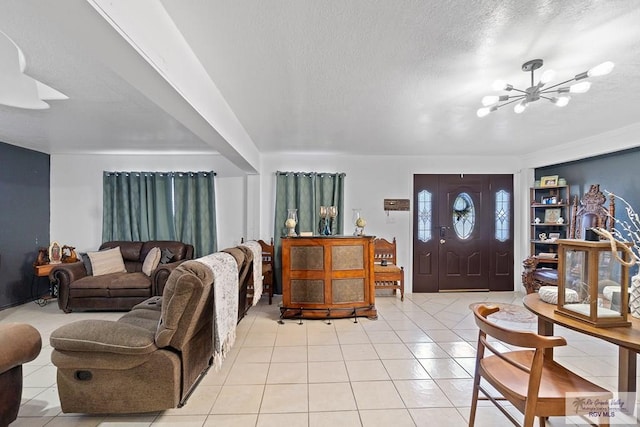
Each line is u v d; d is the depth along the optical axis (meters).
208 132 2.65
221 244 5.48
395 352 3.09
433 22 1.71
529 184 5.37
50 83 2.49
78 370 2.04
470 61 2.14
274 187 5.44
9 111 3.13
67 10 1.12
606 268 1.60
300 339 3.40
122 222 5.21
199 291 2.08
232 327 2.67
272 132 3.97
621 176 4.08
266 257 5.29
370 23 1.72
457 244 5.51
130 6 1.32
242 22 1.71
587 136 4.11
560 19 1.67
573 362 2.87
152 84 1.70
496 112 3.18
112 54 1.42
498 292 5.49
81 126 3.67
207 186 5.35
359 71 2.29
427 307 4.61
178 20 1.69
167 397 2.07
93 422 2.05
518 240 5.52
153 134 4.05
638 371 2.69
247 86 2.54
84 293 4.25
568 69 2.25
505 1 1.54
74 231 5.27
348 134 4.07
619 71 2.26
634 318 1.67
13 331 1.86
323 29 1.77
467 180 5.49
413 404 2.26
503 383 1.65
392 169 5.54
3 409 1.80
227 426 2.03
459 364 2.85
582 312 1.65
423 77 2.38
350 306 3.98
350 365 2.83
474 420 1.95
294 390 2.43
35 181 4.94
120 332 2.05
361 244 4.03
